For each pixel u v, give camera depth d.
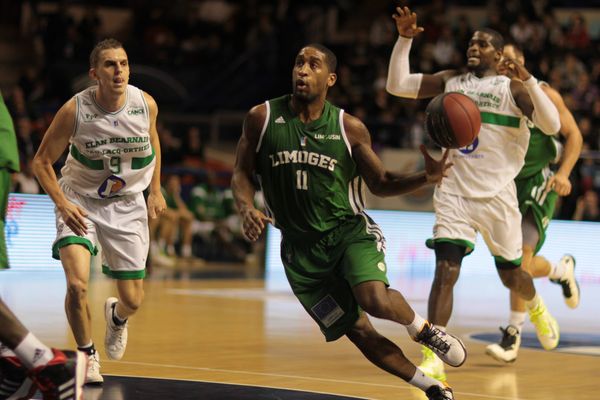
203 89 35.53
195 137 29.56
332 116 8.08
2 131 7.83
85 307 8.90
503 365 11.15
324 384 9.27
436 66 33.66
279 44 36.06
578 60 34.88
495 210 10.83
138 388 8.62
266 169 8.12
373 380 9.62
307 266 8.13
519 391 9.34
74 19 36.31
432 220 28.31
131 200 9.41
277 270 27.83
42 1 37.47
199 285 21.52
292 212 8.12
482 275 28.78
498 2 35.78
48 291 18.59
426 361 9.87
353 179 8.17
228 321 14.71
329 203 8.06
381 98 32.16
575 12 36.28
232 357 10.95
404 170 27.98
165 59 35.72
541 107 10.42
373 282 7.70
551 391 9.38
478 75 11.01
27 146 24.36
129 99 9.18
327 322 8.11
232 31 36.91
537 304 11.94
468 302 19.88
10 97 27.89
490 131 10.81
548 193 12.22
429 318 10.45
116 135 9.12
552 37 34.81
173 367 9.98
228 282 22.70
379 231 8.17
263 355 11.20
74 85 32.94
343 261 7.97
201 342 12.18
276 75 35.94
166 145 29.19
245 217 7.85
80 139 9.08
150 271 23.94
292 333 13.49
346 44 36.94
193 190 28.91
